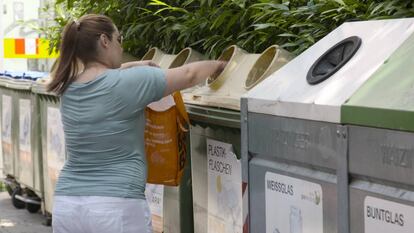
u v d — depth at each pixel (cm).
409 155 236
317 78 299
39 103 759
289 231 304
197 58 529
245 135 330
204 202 438
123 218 356
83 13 746
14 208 890
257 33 510
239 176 397
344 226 268
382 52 286
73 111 367
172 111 408
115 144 361
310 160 286
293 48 484
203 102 424
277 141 306
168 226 484
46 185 760
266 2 500
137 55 687
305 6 475
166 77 370
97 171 362
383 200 250
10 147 884
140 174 365
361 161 257
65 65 372
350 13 439
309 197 289
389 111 243
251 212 331
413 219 238
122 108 361
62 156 693
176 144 414
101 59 375
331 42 326
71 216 364
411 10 399
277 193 311
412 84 249
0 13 1062
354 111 259
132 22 688
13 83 825
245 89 398
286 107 298
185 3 598
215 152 420
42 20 1018
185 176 455
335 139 270
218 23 540
